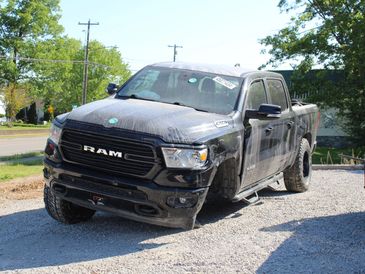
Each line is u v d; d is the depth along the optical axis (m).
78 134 5.71
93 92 88.12
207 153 5.66
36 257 5.41
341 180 11.30
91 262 5.23
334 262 5.31
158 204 5.48
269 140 7.43
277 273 4.95
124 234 6.32
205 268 5.07
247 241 6.07
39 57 62.62
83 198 5.83
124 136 5.49
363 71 30.16
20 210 7.84
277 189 9.87
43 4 65.31
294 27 34.09
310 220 7.21
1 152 29.14
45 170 6.11
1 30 63.38
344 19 31.12
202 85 7.00
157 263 5.21
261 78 7.70
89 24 57.56
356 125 31.77
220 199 6.54
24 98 63.59
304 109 9.30
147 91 7.04
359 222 7.11
